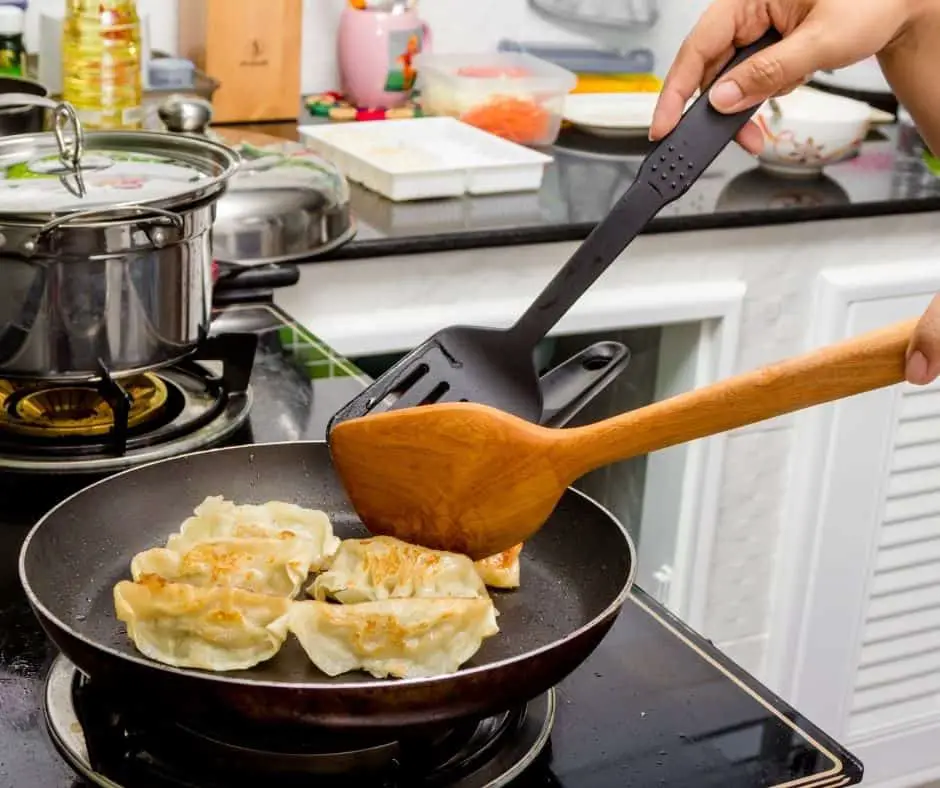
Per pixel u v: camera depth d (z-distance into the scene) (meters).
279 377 1.30
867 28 1.00
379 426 0.81
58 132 1.11
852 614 2.14
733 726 0.79
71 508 0.88
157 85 1.99
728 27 1.04
